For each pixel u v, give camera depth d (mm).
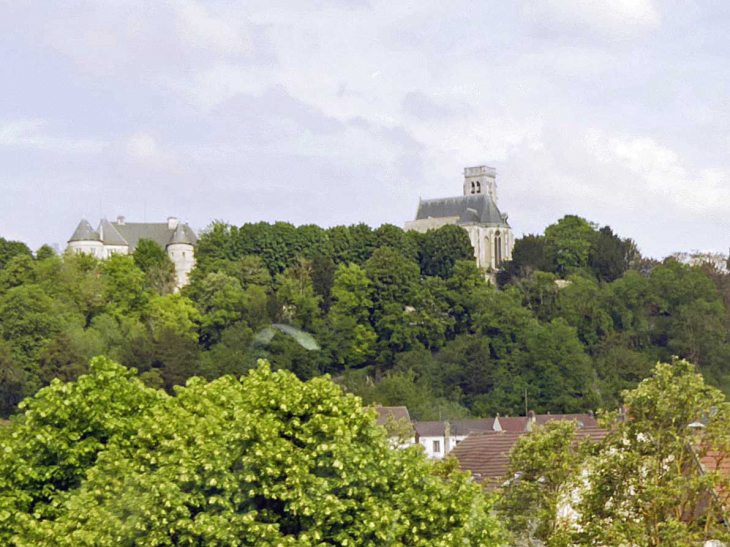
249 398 44031
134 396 48031
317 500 40625
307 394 43625
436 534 42688
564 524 50281
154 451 44312
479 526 43969
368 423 44031
